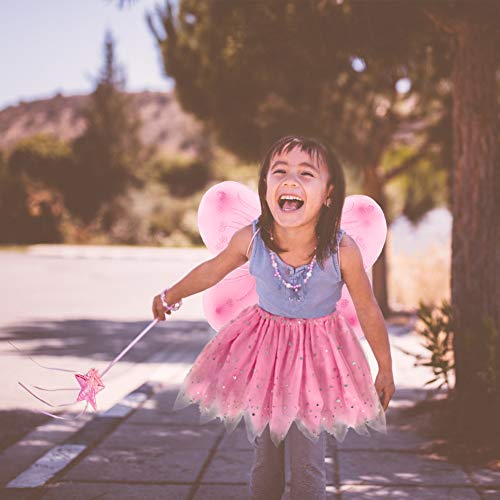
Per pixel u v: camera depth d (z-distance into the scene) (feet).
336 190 9.52
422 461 15.10
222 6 20.56
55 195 122.42
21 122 353.31
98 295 52.47
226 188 10.94
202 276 10.18
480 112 17.76
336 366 9.61
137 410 19.66
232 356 9.73
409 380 23.70
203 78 34.50
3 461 15.17
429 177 65.57
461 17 17.52
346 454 15.62
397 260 51.42
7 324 37.17
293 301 9.53
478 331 17.46
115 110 150.10
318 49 19.15
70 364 26.78
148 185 143.02
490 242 17.72
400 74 21.12
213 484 13.76
